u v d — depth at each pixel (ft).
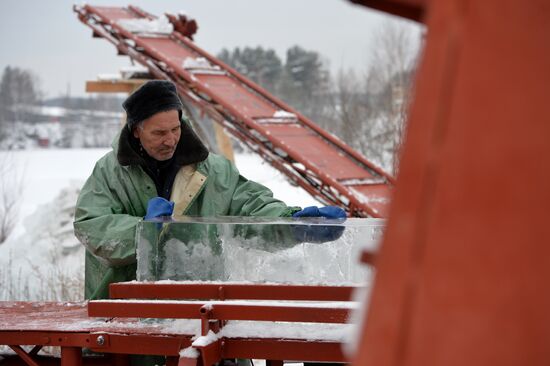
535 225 2.64
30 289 28.27
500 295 2.64
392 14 3.08
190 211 12.98
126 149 12.53
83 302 12.37
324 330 9.23
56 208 38.22
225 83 43.60
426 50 2.73
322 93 108.99
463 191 2.68
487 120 2.67
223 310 8.91
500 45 2.67
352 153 38.73
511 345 2.62
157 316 9.21
